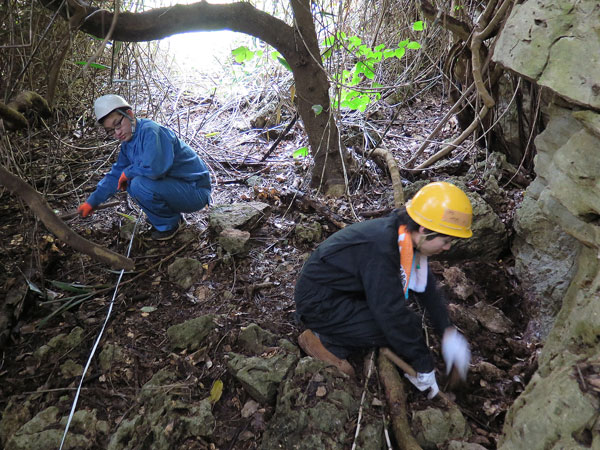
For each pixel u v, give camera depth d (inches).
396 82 200.1
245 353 105.0
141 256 134.0
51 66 127.0
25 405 98.9
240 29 135.3
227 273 127.5
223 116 207.5
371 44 181.6
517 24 93.5
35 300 121.3
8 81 118.7
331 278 93.7
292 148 183.3
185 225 144.2
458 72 158.2
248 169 174.1
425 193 88.0
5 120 108.2
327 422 87.5
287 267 128.9
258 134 193.3
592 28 81.7
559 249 113.8
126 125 124.6
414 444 85.4
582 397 67.6
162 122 190.7
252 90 217.8
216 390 97.6
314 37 140.3
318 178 159.0
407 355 91.5
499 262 129.6
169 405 93.7
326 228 142.0
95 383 102.3
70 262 133.4
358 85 197.3
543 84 87.3
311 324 100.2
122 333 111.7
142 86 202.8
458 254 128.0
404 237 88.0
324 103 148.2
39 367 106.3
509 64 93.4
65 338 109.8
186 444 89.9
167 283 125.1
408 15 195.0
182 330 108.2
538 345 106.4
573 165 85.9
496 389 98.2
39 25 132.6
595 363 72.3
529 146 152.4
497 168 153.0
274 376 95.9
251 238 139.0
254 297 119.6
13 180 73.7
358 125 181.5
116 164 134.0
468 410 95.6
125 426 91.5
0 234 141.6
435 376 100.7
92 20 123.6
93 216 150.1
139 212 151.2
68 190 161.5
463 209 86.2
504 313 119.5
